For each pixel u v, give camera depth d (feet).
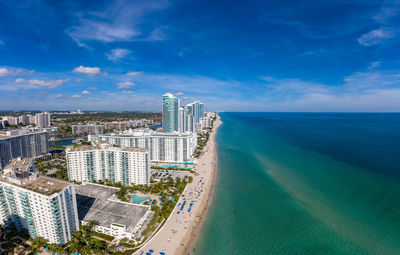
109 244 380.37
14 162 504.84
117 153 617.62
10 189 370.53
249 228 434.30
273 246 383.45
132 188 593.83
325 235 405.18
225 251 372.99
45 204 338.54
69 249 352.08
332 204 508.12
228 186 638.53
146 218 453.17
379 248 367.86
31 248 351.46
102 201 492.95
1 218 390.83
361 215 459.73
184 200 551.59
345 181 627.87
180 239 400.06
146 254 358.02
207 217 474.90
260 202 536.42
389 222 431.84
